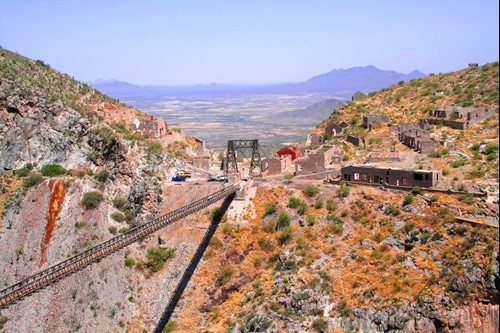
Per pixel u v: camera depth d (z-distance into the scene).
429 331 96.88
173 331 116.44
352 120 185.50
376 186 129.75
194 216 136.88
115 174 151.88
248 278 120.50
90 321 119.19
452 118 164.75
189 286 124.06
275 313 106.69
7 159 159.62
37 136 162.12
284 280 112.88
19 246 137.12
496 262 98.75
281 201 132.62
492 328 95.38
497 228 104.25
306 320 104.06
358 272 109.50
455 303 97.88
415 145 149.38
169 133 182.75
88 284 123.44
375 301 102.75
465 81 192.25
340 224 121.81
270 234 127.06
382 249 112.69
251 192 138.88
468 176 127.25
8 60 177.75
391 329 98.50
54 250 135.50
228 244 129.12
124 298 124.69
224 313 115.31
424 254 107.62
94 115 167.75
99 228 138.38
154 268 130.12
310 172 145.75
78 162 156.62
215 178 148.88
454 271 101.56
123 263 129.88
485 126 154.12
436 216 113.81
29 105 165.75
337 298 106.12
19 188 148.75
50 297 121.56
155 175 150.62
